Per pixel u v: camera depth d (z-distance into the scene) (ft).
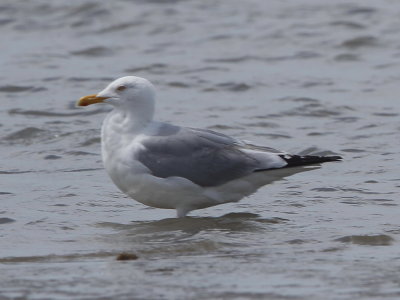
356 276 30.07
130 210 41.81
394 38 86.17
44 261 33.01
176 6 99.04
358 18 93.15
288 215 40.29
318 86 72.08
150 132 39.58
